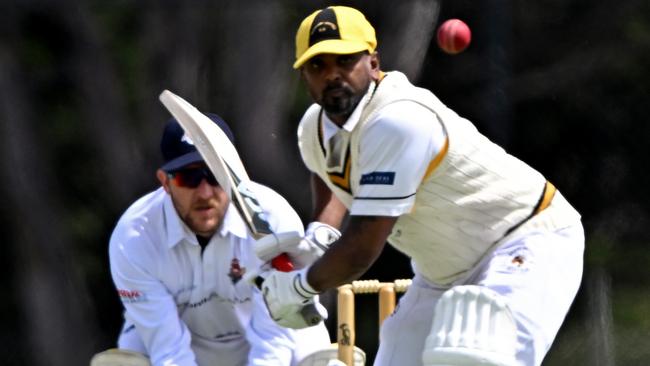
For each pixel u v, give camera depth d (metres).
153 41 29.36
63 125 31.66
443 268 13.94
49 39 30.98
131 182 30.64
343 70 12.93
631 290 36.03
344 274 13.10
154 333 15.99
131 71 30.48
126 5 30.48
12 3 30.38
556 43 35.16
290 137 29.03
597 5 35.09
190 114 14.53
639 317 35.16
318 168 14.21
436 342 12.92
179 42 28.78
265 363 15.99
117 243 16.08
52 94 31.59
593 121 36.41
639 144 36.78
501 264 13.50
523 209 13.62
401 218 13.71
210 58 28.52
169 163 15.55
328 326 28.97
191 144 15.62
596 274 36.16
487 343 12.79
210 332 16.58
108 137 30.52
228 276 16.03
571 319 35.19
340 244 13.02
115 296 32.94
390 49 28.61
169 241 15.84
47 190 31.31
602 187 37.16
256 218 14.29
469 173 13.31
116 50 30.73
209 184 15.54
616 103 36.12
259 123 28.27
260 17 28.22
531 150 36.75
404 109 12.90
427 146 12.91
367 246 12.95
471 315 12.91
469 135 13.35
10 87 30.66
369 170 12.92
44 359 31.91
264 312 16.03
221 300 16.25
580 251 13.85
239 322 16.48
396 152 12.81
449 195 13.36
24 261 31.48
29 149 30.91
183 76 28.69
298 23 28.59
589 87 35.81
